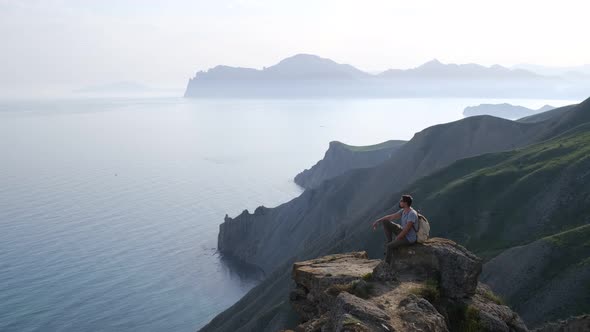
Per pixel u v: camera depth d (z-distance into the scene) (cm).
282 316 6238
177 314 10044
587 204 6675
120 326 9375
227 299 10956
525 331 1249
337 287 1327
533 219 7019
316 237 13212
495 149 12794
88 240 14388
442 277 1291
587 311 4391
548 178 7550
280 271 9600
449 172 9969
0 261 12425
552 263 5216
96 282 11362
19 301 10219
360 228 9000
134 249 13850
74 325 9306
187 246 14500
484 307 1271
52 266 12212
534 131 12650
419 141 14062
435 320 1055
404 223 1369
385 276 1309
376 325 997
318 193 14850
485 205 7806
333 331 1041
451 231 7625
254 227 14788
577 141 9106
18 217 16500
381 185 13625
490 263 5791
